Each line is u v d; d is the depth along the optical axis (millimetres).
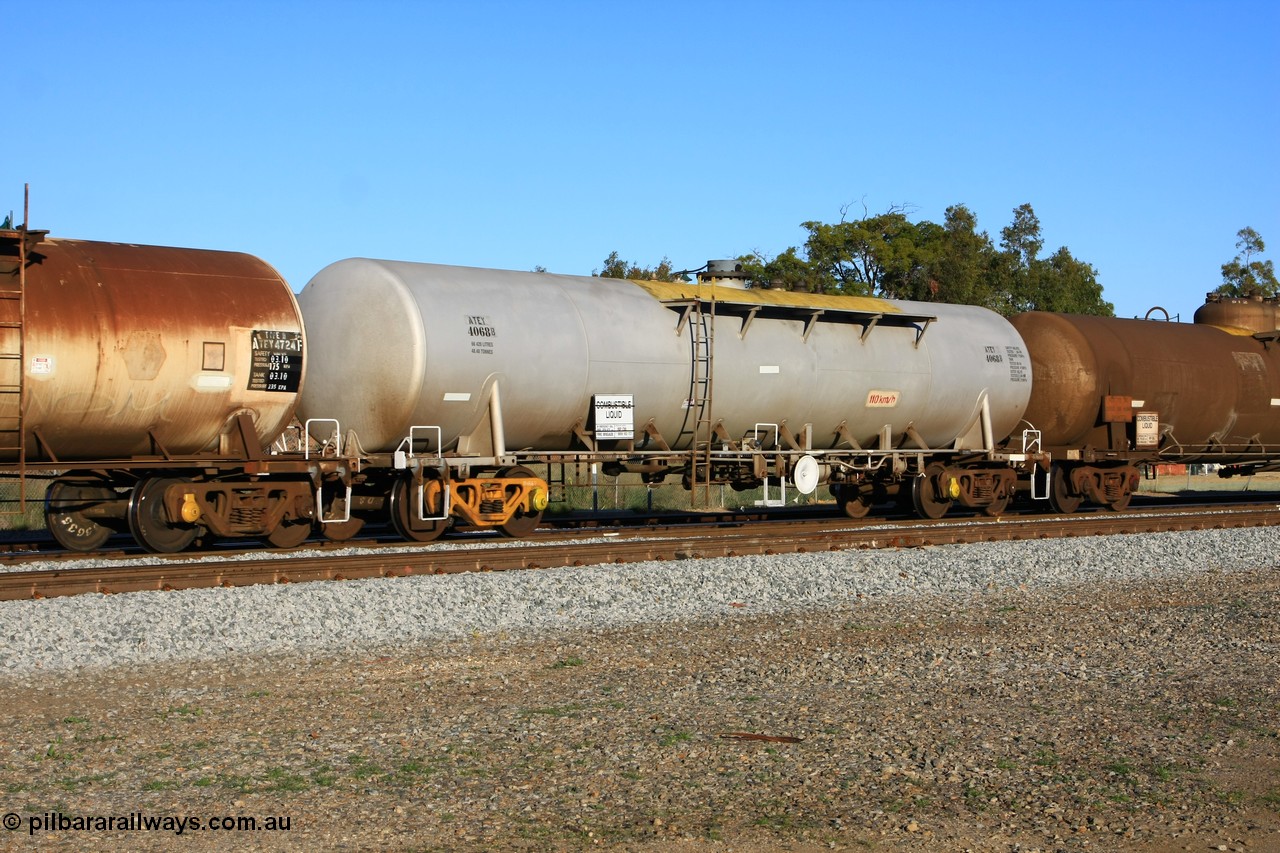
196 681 10516
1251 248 91500
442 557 16781
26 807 7324
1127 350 27828
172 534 17594
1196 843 6984
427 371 18938
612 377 20906
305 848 6738
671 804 7504
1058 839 7012
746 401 22562
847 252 62281
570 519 24219
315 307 19734
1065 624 13727
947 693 10406
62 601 13391
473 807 7410
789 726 9289
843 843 6898
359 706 9750
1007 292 73500
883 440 24859
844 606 14984
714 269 23625
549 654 11875
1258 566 19062
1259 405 30281
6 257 15656
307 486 18578
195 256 17875
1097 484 27969
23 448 15781
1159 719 9602
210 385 17188
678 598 15047
